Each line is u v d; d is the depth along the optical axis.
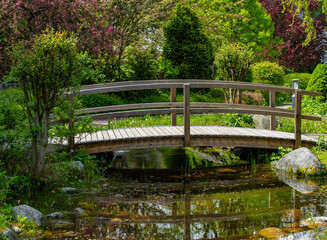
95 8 12.05
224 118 10.67
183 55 17.11
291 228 3.99
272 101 8.55
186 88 7.24
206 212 4.62
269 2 30.67
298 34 27.88
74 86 5.34
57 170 5.61
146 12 17.12
